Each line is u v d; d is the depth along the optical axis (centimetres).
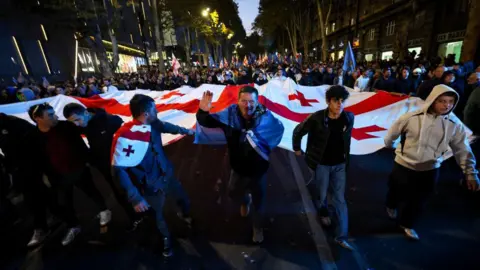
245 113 221
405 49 1917
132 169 218
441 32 1869
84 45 2294
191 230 290
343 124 230
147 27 4275
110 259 257
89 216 327
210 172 435
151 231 292
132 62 3541
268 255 251
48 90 1065
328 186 263
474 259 234
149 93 837
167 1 3547
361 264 236
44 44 1802
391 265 233
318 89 782
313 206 328
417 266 230
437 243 255
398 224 285
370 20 3011
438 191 347
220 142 357
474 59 1042
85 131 261
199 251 259
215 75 1833
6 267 254
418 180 239
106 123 265
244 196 289
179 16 3922
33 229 312
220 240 274
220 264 243
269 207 330
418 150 230
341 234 251
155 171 231
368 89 908
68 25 1770
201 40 6700
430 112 225
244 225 296
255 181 240
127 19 3425
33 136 256
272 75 1614
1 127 248
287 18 4950
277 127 233
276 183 391
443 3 1836
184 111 676
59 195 349
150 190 231
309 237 273
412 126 232
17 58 1558
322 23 2925
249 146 227
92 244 278
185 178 418
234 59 5494
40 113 243
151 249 266
